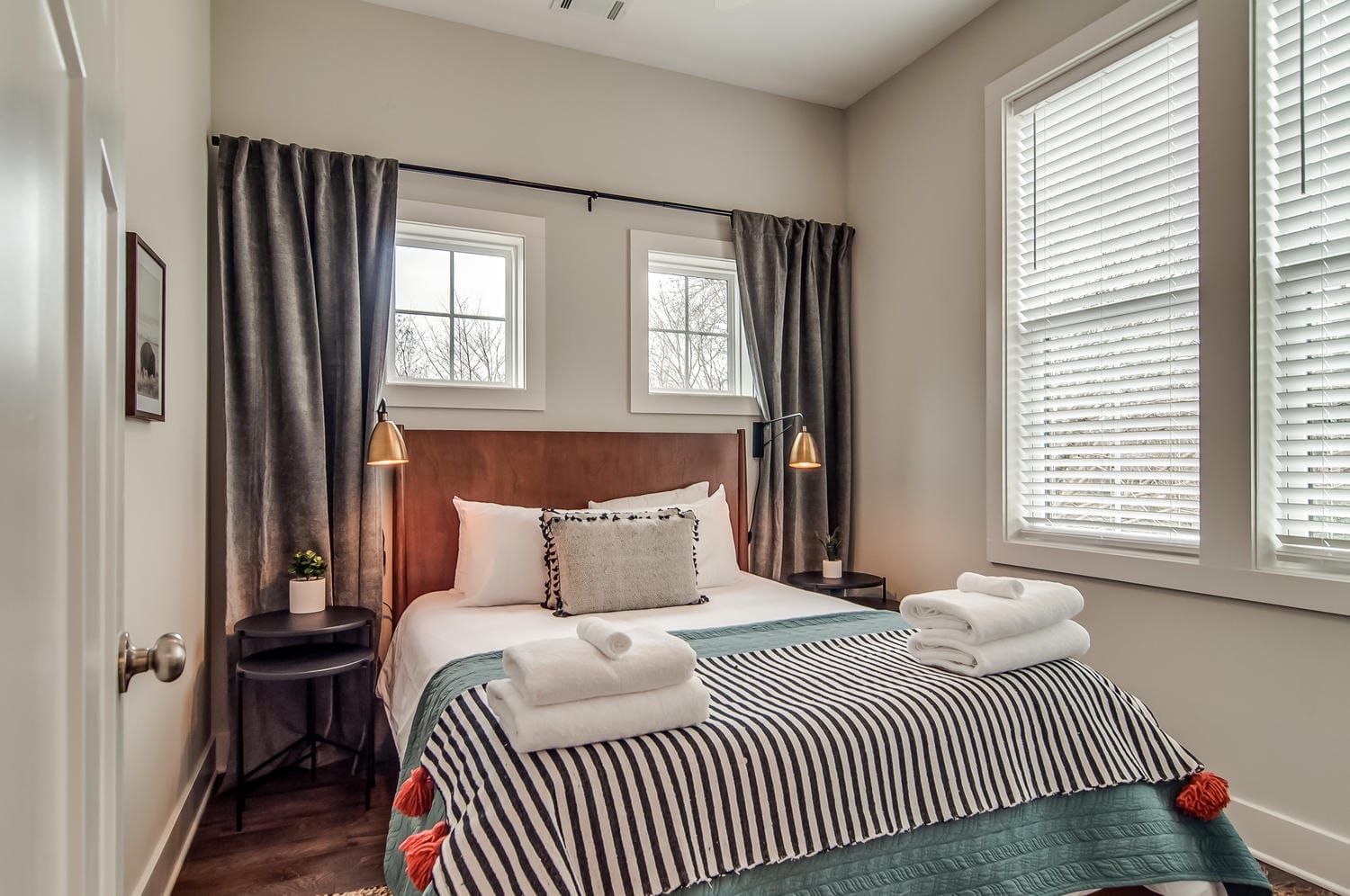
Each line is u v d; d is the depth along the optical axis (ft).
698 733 4.73
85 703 2.04
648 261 11.68
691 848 4.33
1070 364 9.34
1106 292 8.86
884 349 12.28
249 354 8.93
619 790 4.34
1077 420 9.23
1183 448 8.05
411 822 5.57
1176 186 8.12
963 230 10.75
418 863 4.16
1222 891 5.54
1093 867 5.24
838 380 12.69
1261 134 7.27
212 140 8.95
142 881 5.90
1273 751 7.10
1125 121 8.63
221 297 9.11
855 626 7.62
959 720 5.24
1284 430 7.16
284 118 9.56
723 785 4.52
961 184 10.78
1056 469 9.53
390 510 10.09
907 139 11.80
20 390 1.55
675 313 12.17
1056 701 5.65
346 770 9.20
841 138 13.07
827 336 12.71
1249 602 7.30
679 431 11.78
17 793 1.52
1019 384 10.02
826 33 10.85
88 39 2.15
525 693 4.57
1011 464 10.01
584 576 8.56
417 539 9.93
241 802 7.70
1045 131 9.64
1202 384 7.66
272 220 9.06
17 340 1.53
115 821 2.63
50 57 1.78
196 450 8.25
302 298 9.21
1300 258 7.03
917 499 11.55
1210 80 7.58
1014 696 5.55
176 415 7.32
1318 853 6.70
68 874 1.96
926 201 11.43
